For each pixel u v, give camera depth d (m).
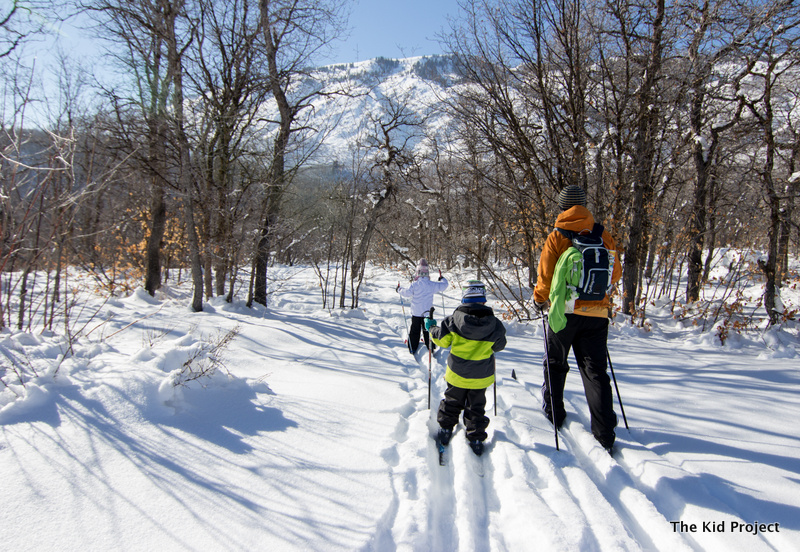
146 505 2.21
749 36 6.85
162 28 7.17
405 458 2.96
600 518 2.36
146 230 10.96
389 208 10.80
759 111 7.71
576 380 4.82
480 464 3.12
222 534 2.04
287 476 2.59
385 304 11.69
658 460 2.93
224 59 9.24
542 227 8.25
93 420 2.94
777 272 7.55
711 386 4.49
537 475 2.87
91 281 10.06
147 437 2.86
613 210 8.59
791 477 2.65
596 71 8.09
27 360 3.60
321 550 1.98
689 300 9.37
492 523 2.42
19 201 4.30
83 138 5.60
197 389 3.55
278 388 4.08
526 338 7.41
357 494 2.46
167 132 7.73
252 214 9.29
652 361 5.69
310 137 9.16
